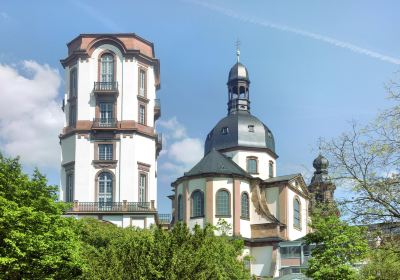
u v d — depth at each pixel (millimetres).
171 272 26344
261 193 83875
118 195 75500
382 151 21719
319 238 45406
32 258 34688
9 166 37438
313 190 25234
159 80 85125
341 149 22516
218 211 78062
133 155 76438
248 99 96125
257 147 91688
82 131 76688
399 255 22484
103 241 53312
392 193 21469
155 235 28672
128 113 77250
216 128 94062
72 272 36844
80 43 78562
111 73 78438
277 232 78875
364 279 37656
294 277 65875
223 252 47125
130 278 27031
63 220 37719
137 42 79250
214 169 80438
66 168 77000
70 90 78750
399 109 21766
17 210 34031
